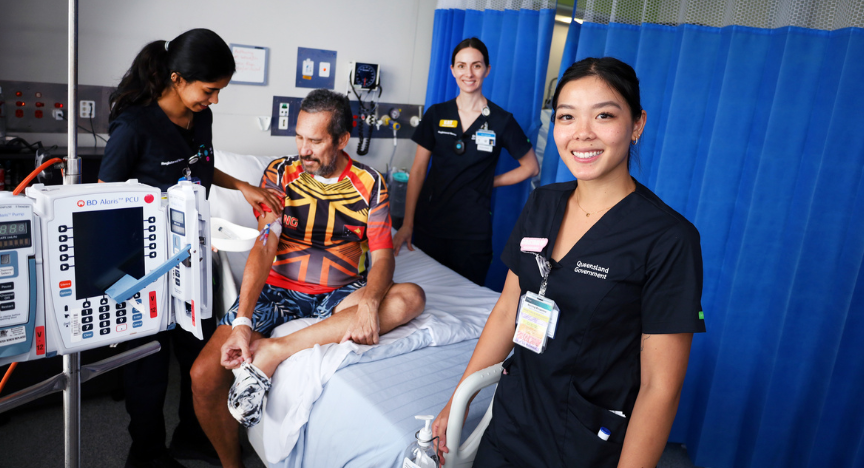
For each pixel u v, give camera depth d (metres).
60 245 0.86
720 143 2.07
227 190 2.63
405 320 1.93
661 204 1.06
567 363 1.08
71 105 0.92
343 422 1.50
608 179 1.08
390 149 3.70
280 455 1.61
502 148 3.20
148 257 0.98
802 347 2.00
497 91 3.07
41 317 0.88
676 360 1.01
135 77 1.74
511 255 1.27
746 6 1.97
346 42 3.30
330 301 1.98
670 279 1.00
